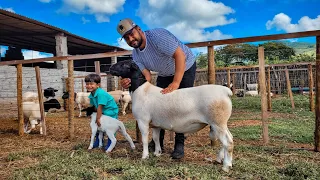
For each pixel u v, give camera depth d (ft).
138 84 13.38
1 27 59.52
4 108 42.63
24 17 51.49
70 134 20.56
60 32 64.54
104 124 15.76
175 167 11.93
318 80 14.71
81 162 13.30
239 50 96.58
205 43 16.80
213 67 16.89
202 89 11.71
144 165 12.35
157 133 14.32
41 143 19.57
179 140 14.02
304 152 14.61
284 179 10.41
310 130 21.74
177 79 12.34
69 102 20.52
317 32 14.37
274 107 40.60
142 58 13.69
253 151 14.96
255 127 23.85
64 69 61.46
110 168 12.17
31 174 11.73
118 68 13.20
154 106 12.67
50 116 38.09
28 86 50.80
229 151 11.40
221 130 11.38
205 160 13.67
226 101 11.27
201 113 11.64
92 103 16.87
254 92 62.90
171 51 12.39
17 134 23.88
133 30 12.55
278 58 88.53
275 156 14.14
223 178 10.72
